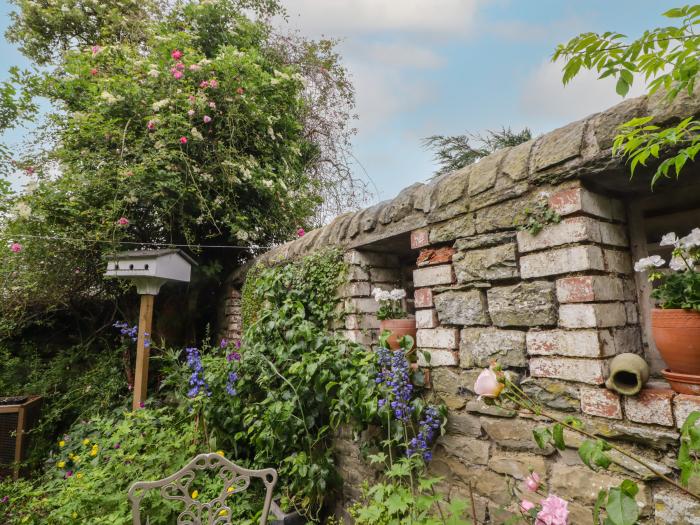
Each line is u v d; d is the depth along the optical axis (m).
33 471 3.34
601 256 1.41
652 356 1.47
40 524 2.28
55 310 4.38
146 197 3.99
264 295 3.14
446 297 1.90
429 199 2.01
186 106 4.24
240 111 4.66
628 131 1.14
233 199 4.59
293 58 6.23
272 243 5.16
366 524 1.88
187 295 4.89
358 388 2.06
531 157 1.56
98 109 4.04
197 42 5.04
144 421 2.84
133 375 4.38
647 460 1.19
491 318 1.68
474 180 1.79
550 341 1.46
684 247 1.13
